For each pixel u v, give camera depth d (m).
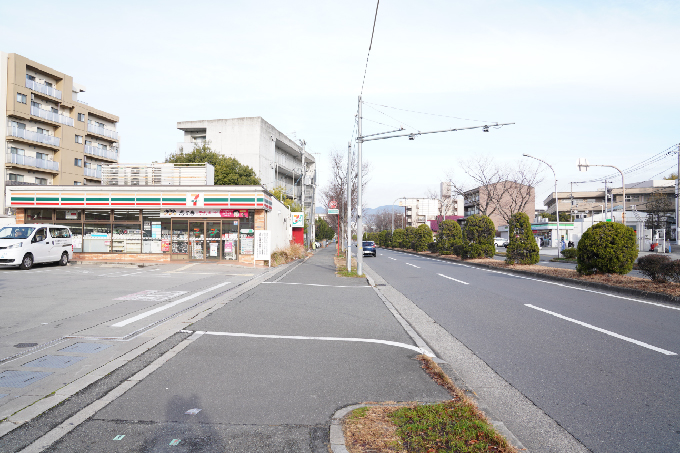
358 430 3.26
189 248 20.86
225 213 20.64
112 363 5.03
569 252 26.78
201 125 48.62
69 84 42.66
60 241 19.17
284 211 29.73
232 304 9.71
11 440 3.10
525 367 5.09
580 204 72.12
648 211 47.25
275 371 4.81
